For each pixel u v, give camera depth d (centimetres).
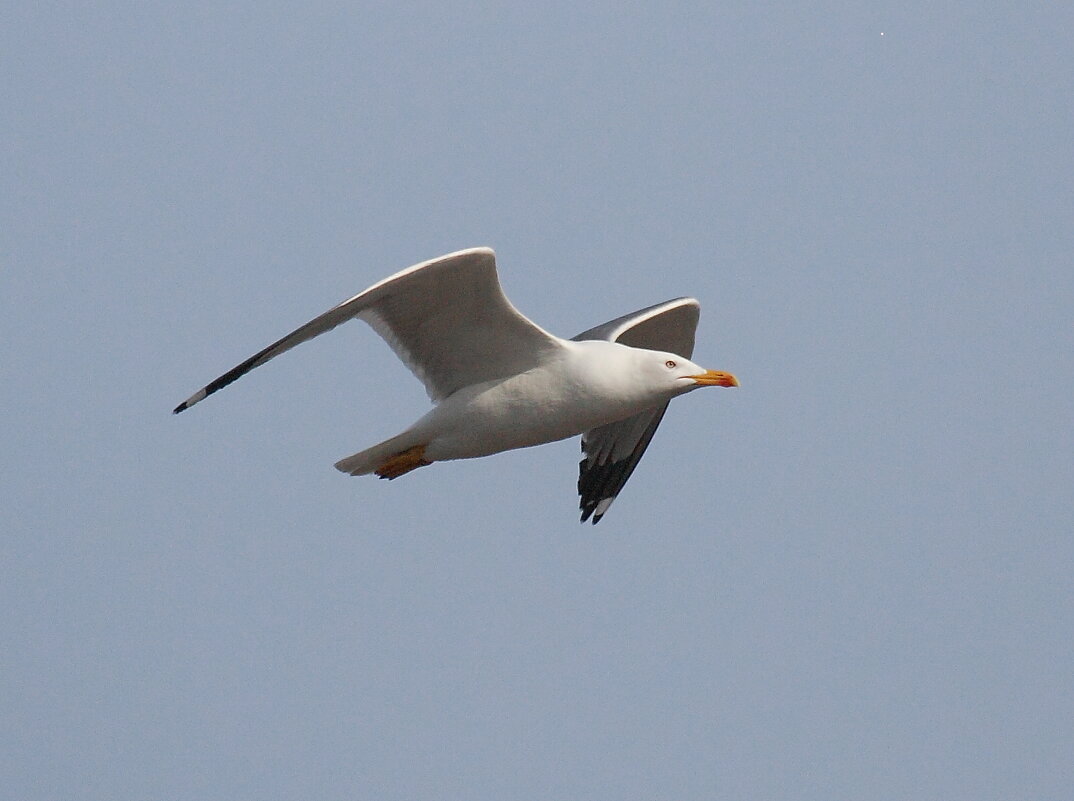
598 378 1307
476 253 1205
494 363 1316
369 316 1304
